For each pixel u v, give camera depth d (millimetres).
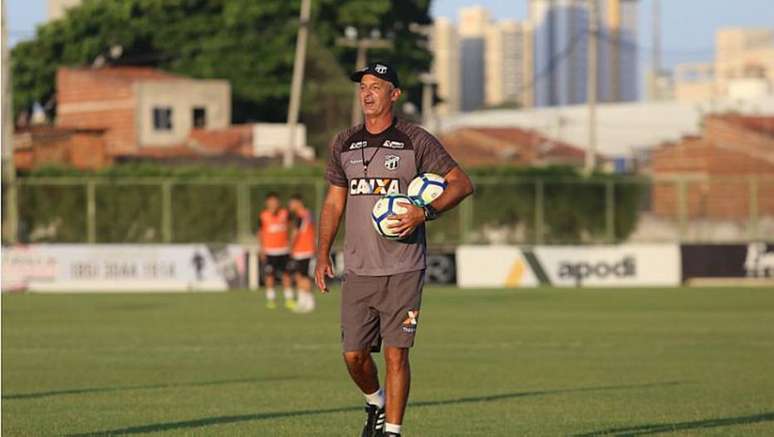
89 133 180375
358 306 26328
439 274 116875
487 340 62344
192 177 141875
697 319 77000
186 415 35312
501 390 41875
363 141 26188
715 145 188625
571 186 144250
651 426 33125
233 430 32219
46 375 46531
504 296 101188
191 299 97750
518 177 151750
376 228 25438
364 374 27047
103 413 35719
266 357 53750
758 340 62562
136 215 136250
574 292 106375
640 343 60812
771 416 35250
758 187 157125
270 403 38188
